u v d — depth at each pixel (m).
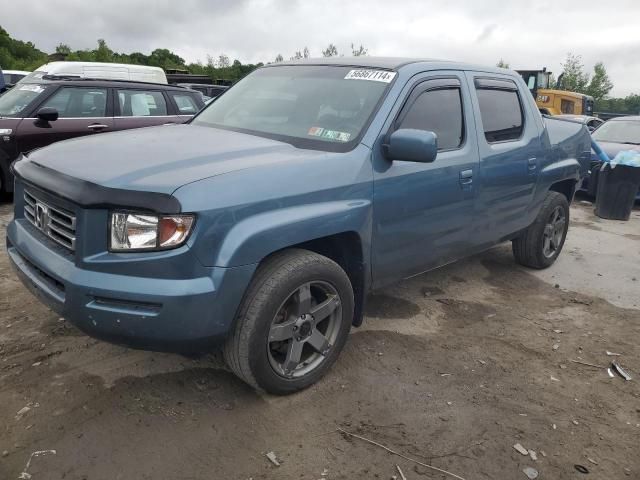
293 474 2.58
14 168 3.26
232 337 2.85
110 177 2.60
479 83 4.40
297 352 3.09
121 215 2.54
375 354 3.69
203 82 22.83
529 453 2.82
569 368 3.71
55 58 20.59
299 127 3.59
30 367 3.26
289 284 2.90
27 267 3.06
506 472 2.67
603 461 2.81
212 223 2.57
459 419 3.05
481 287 5.11
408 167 3.55
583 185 9.82
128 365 3.35
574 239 7.09
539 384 3.48
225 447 2.72
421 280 5.16
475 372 3.57
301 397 3.16
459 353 3.80
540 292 5.09
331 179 3.09
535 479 2.64
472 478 2.62
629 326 4.46
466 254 4.42
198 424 2.87
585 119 15.98
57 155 3.04
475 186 4.15
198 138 3.42
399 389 3.30
